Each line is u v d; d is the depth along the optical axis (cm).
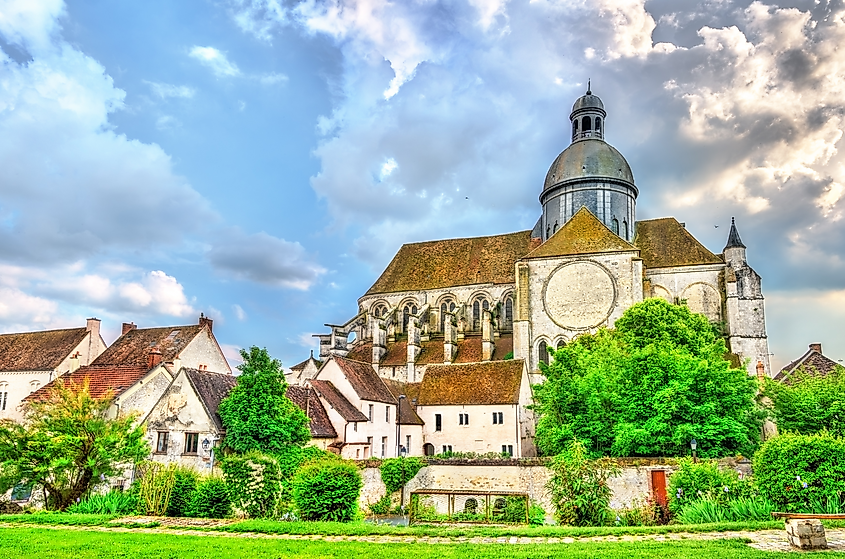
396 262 8812
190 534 1923
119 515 2300
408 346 7100
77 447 2709
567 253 6525
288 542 1741
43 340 6288
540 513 2567
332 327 7781
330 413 4603
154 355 4572
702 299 6656
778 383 4469
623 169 7475
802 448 2197
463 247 8544
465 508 3148
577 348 4906
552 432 4019
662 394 3553
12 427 2761
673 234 7194
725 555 1445
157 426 3634
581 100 7819
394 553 1558
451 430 5538
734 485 2366
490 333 6844
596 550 1558
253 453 2603
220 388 3812
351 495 2302
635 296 6234
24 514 2322
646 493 3012
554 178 7606
